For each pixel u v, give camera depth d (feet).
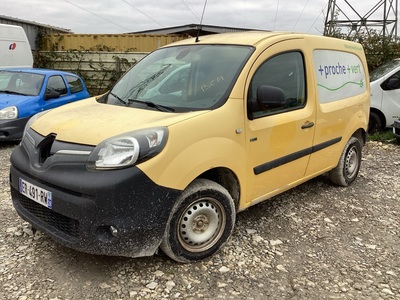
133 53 45.88
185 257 10.70
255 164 12.00
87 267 10.61
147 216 9.43
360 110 17.63
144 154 9.30
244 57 12.07
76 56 46.93
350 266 11.18
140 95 12.57
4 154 23.15
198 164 10.14
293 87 13.50
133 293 9.61
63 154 9.73
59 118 11.27
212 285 10.05
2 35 35.60
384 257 11.75
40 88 27.27
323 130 14.87
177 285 9.99
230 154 10.98
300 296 9.73
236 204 11.91
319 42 15.08
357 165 18.51
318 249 12.13
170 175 9.64
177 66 13.12
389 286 10.23
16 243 11.78
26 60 39.01
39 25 50.93
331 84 15.53
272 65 12.66
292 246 12.25
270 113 12.49
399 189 18.11
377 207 15.79
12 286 9.68
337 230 13.53
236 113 11.20
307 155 14.21
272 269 10.90
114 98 13.08
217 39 13.73
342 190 17.66
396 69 30.32
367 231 13.53
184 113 10.82
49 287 9.71
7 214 13.85
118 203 9.09
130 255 9.59
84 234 9.29
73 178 9.34
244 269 10.83
